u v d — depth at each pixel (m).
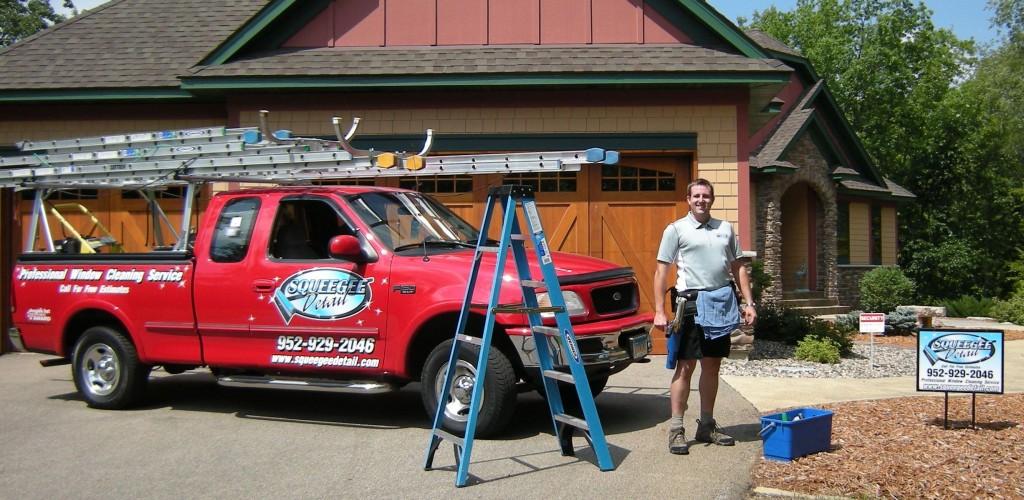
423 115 11.77
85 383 8.23
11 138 12.88
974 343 6.91
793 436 5.92
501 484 5.52
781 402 8.24
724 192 11.45
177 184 8.34
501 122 11.68
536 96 11.64
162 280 7.81
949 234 30.12
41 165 8.70
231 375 7.70
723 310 6.10
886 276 21.42
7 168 9.12
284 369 7.32
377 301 6.92
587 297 6.68
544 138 11.62
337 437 6.91
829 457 6.01
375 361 6.95
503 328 6.56
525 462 6.03
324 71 11.45
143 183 8.40
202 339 7.64
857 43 32.69
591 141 11.55
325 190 7.49
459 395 6.62
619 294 7.03
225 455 6.37
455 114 11.73
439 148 11.73
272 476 5.79
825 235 20.86
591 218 11.65
